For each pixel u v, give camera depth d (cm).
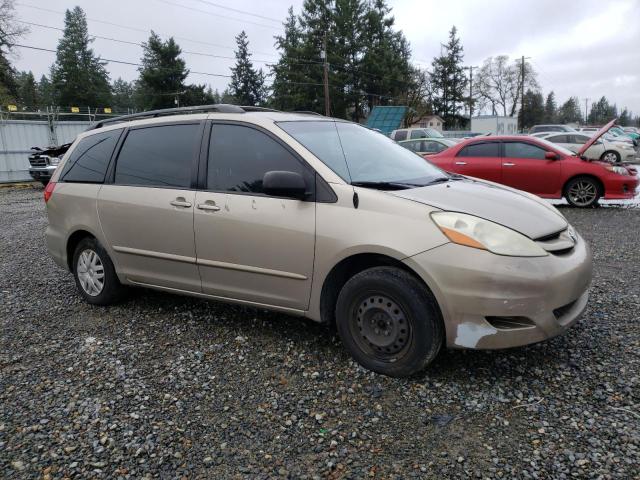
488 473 246
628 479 237
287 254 363
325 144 391
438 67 7794
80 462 263
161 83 5103
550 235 333
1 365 375
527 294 302
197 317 459
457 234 310
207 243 401
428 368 347
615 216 945
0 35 4625
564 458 254
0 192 1769
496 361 354
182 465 260
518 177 1061
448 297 308
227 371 355
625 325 404
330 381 337
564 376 330
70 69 6562
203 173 411
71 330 440
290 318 448
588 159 1052
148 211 433
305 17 5238
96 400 321
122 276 468
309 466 256
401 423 289
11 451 273
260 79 7381
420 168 429
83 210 483
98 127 514
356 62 5350
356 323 347
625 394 306
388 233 324
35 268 660
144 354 386
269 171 376
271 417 298
